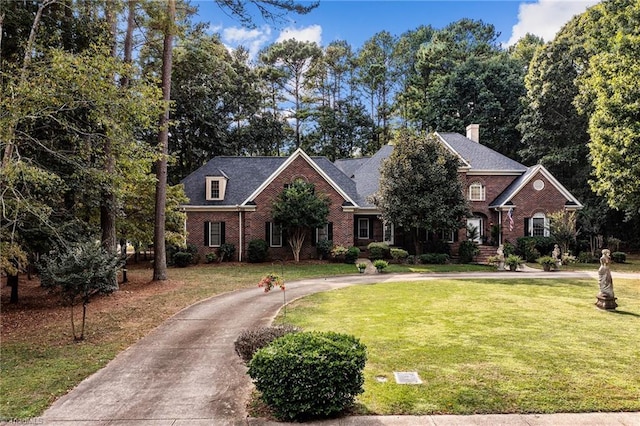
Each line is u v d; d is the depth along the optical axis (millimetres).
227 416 5594
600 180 21797
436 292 15391
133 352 8547
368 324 10383
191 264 25188
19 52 12359
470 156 31000
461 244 27062
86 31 14102
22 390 6570
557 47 33719
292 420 5414
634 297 14367
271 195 26453
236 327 10430
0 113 9812
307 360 5375
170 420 5488
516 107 40906
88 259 9523
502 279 19156
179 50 21984
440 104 43531
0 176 10055
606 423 5191
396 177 24547
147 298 14602
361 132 50312
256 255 25484
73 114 12391
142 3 14711
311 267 23609
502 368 7133
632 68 18500
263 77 49500
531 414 5438
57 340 9578
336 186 26562
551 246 27750
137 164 14383
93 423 5438
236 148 42219
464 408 5609
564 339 8992
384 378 6711
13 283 14734
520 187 28375
